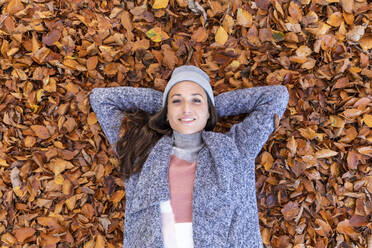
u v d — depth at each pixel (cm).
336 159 103
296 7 103
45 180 102
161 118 91
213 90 104
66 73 103
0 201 101
